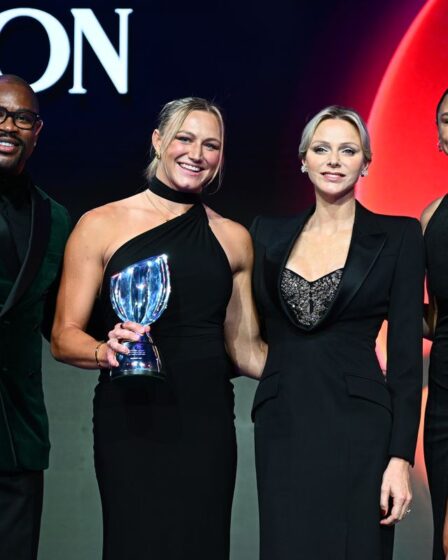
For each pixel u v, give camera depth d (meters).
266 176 7.36
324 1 7.35
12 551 4.82
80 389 7.45
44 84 7.44
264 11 7.38
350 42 7.33
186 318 4.73
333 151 4.73
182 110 4.83
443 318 5.07
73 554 7.40
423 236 5.13
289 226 4.96
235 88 7.39
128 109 7.45
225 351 4.85
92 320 4.89
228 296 4.85
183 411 4.68
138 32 7.46
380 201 7.31
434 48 7.27
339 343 4.67
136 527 4.64
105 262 4.79
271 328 4.81
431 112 7.27
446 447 5.04
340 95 7.33
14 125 4.89
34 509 4.92
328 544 4.57
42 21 7.46
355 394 4.60
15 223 4.88
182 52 7.43
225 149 7.39
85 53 7.46
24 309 4.79
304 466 4.62
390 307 4.71
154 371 4.36
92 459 7.43
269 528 4.66
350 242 4.76
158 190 4.90
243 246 4.97
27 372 4.85
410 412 4.59
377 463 4.57
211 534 4.70
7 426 4.77
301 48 7.36
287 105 7.36
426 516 7.19
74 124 7.46
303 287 4.72
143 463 4.65
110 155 7.46
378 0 7.31
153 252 4.74
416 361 4.64
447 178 7.27
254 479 7.36
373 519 4.56
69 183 7.46
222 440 4.73
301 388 4.66
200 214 4.90
